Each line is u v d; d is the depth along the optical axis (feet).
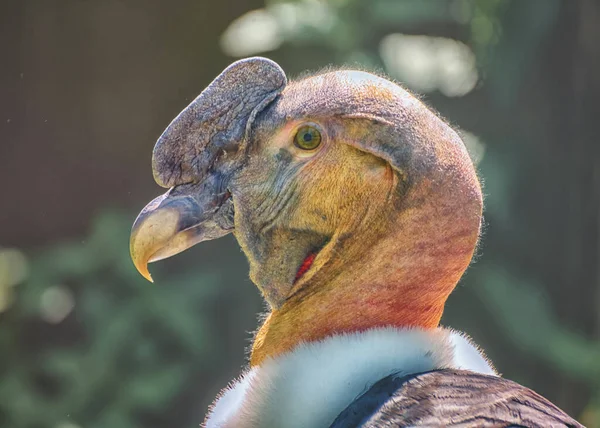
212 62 55.47
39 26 54.34
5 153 54.24
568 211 48.39
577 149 48.32
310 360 12.83
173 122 14.29
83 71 54.90
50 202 54.49
